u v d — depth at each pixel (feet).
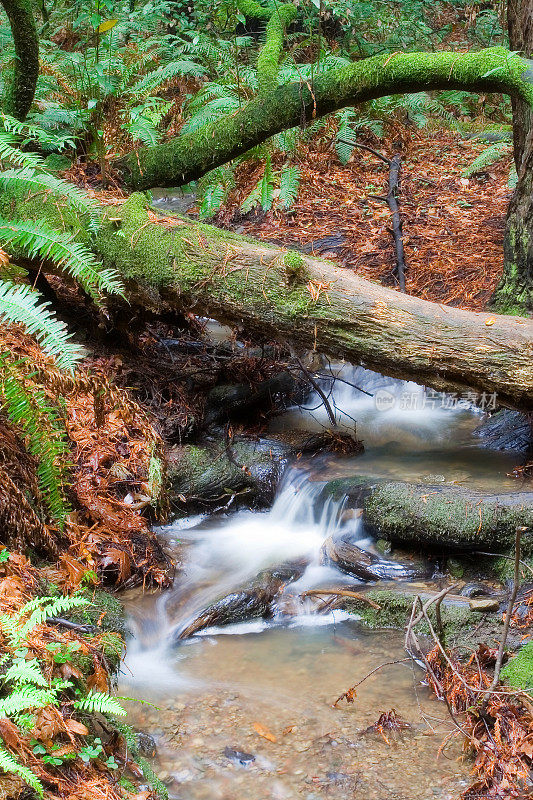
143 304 14.10
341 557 12.25
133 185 20.36
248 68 26.05
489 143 28.25
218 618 11.26
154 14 28.73
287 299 12.64
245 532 13.43
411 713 9.45
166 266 13.33
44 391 10.41
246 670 10.35
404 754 8.77
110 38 24.64
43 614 7.64
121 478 12.57
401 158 26.94
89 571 10.17
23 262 14.33
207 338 16.96
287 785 8.33
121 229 13.74
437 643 9.18
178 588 11.75
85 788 6.97
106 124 22.70
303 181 24.99
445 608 10.85
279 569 12.19
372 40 32.55
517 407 12.44
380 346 12.29
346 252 20.95
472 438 15.17
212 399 15.28
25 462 10.53
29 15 17.20
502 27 35.19
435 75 16.14
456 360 11.98
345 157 25.49
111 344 15.53
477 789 8.13
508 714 8.71
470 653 10.07
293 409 16.47
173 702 9.66
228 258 13.07
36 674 6.88
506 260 16.30
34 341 11.98
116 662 9.38
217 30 30.12
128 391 14.39
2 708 6.61
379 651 10.69
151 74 24.67
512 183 22.35
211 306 13.32
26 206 14.10
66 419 12.36
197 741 9.00
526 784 8.17
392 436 15.42
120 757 7.96
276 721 9.33
